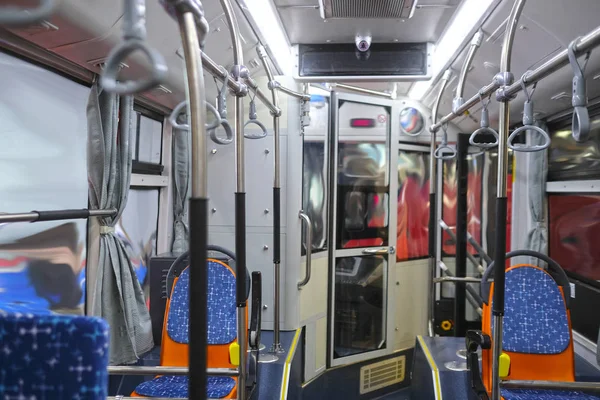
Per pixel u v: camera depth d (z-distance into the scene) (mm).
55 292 2221
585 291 3348
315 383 3854
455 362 2982
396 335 4547
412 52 2773
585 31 2012
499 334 1871
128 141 2613
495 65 2797
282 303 3523
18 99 1977
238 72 1877
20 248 2008
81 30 1796
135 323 2695
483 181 4660
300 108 3496
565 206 3641
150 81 800
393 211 4387
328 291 4047
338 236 4094
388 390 4469
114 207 2553
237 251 1952
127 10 834
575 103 1319
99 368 965
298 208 3537
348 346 4207
